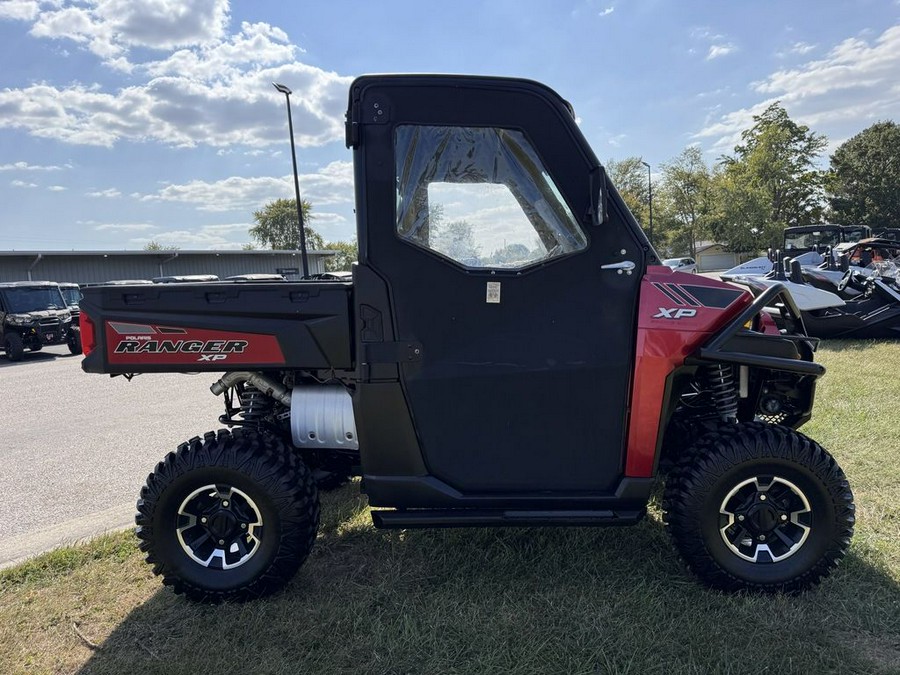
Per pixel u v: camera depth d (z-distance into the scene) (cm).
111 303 255
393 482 250
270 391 284
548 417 246
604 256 242
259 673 211
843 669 203
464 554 287
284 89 1842
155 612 253
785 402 293
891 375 602
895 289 828
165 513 252
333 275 399
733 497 250
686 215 5738
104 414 681
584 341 244
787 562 245
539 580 262
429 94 239
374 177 239
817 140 5644
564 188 241
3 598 269
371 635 230
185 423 620
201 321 253
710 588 252
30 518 375
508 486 250
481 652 218
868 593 246
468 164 242
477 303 242
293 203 5950
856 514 312
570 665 209
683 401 308
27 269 2642
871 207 6006
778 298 291
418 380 244
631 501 249
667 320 240
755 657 210
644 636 222
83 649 231
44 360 1366
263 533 252
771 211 5359
